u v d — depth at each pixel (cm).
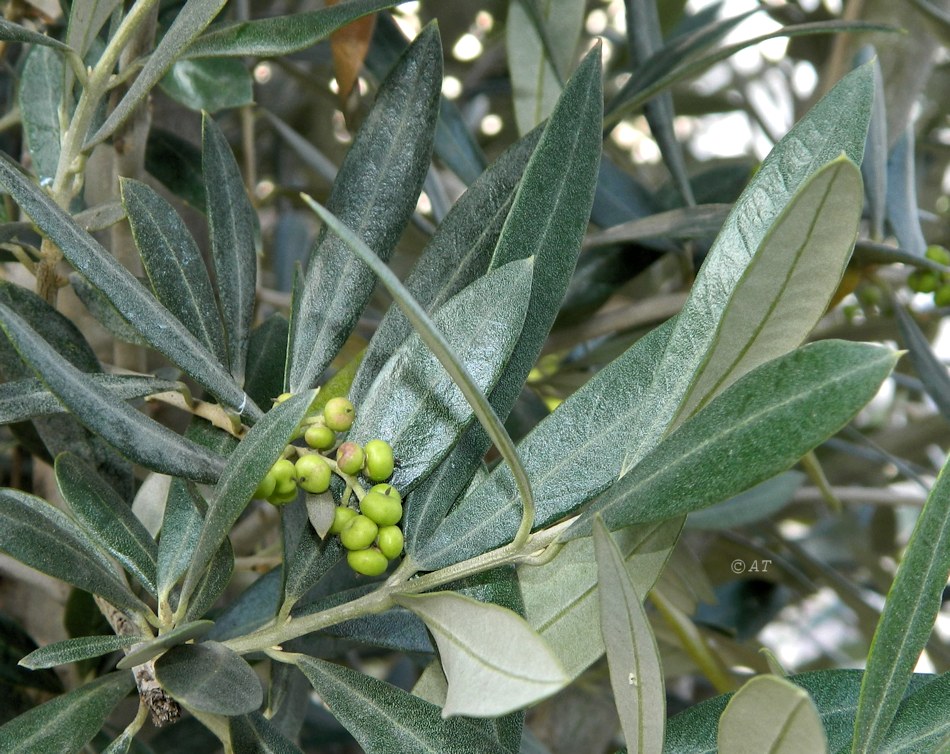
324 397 29
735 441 23
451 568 26
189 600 28
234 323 29
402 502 27
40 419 31
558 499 26
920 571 24
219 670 25
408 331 28
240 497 24
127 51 34
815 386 22
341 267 29
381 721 26
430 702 27
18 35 27
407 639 30
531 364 28
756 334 23
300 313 29
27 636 36
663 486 23
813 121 25
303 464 26
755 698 22
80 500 27
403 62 30
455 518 26
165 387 28
